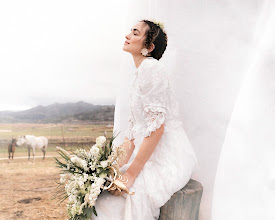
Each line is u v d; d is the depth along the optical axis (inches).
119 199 50.3
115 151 50.7
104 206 49.6
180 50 64.0
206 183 60.8
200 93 61.0
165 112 53.1
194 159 56.9
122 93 78.7
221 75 57.7
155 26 58.6
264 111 40.9
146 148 52.2
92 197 46.3
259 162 41.1
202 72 60.5
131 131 63.2
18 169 181.6
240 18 53.6
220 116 58.4
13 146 204.1
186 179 53.7
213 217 46.1
